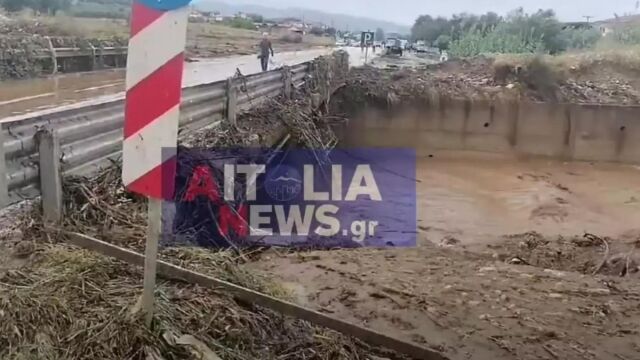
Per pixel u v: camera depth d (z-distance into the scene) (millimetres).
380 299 5219
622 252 9477
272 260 6242
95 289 3639
